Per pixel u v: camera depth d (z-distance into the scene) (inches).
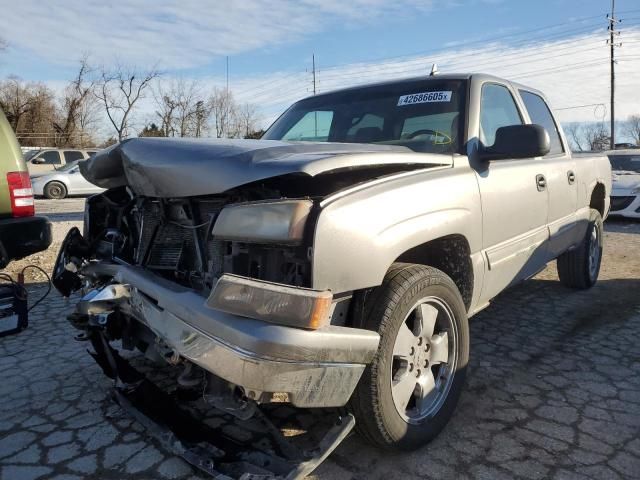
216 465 89.1
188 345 84.2
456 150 126.6
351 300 92.3
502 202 131.4
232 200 95.0
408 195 99.4
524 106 166.9
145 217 115.2
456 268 122.0
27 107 1977.1
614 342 164.1
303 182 97.3
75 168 810.8
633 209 429.7
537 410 121.3
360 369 85.2
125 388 117.4
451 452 104.7
